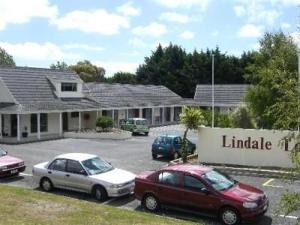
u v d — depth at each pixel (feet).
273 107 28.55
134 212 47.26
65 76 166.30
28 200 48.19
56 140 135.44
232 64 284.61
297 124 26.86
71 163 62.08
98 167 62.13
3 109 134.31
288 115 27.32
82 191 60.64
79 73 323.98
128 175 61.67
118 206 56.29
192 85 288.30
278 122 28.07
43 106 142.00
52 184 63.16
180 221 45.29
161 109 215.92
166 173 53.67
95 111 171.12
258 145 83.82
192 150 102.01
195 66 288.51
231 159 86.02
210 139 87.40
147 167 87.92
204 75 287.07
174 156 98.07
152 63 305.73
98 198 59.11
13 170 73.00
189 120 89.20
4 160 74.02
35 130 146.82
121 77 317.22
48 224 38.96
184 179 52.19
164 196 53.01
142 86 226.17
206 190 50.26
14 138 135.64
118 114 187.11
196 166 54.85
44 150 111.96
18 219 40.27
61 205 46.57
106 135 142.51
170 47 301.84
